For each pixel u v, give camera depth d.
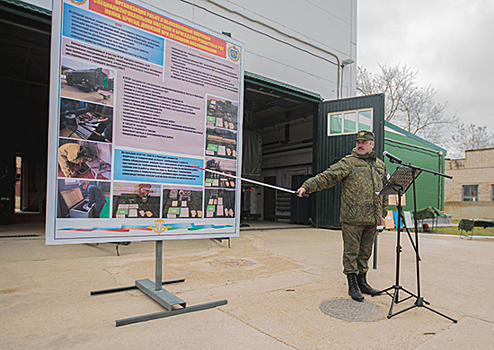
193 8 7.29
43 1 5.57
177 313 2.51
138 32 2.96
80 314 2.48
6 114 13.14
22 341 1.99
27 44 7.95
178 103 3.18
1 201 8.73
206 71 3.40
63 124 2.56
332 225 9.34
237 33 8.13
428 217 10.00
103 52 2.77
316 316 2.53
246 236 7.40
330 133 9.75
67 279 3.47
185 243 5.88
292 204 11.46
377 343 2.07
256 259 4.84
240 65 3.69
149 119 3.00
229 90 3.59
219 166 3.47
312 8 10.00
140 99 2.95
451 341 2.12
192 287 3.25
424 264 4.73
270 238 7.25
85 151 2.66
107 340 2.03
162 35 3.11
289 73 9.28
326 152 9.80
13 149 9.04
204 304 2.65
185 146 3.21
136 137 2.92
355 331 2.26
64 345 1.94
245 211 12.65
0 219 8.68
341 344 2.04
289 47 9.30
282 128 12.95
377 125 8.93
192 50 3.30
